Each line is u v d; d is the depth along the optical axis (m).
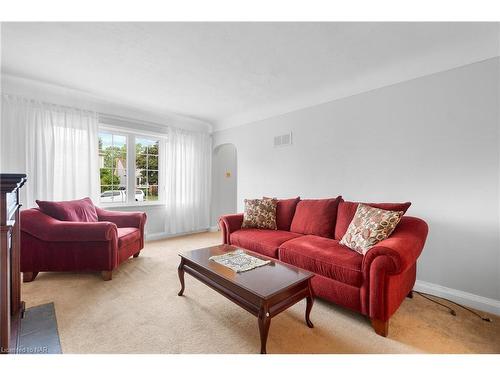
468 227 2.16
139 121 4.16
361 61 2.51
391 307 1.68
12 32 2.05
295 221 2.99
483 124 2.08
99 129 3.85
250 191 4.29
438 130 2.32
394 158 2.60
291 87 3.20
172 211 4.51
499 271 2.02
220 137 4.91
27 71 2.79
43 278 2.60
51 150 3.21
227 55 2.42
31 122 3.08
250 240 2.73
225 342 1.59
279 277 1.66
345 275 1.85
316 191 3.33
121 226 3.27
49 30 2.03
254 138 4.20
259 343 1.59
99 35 2.10
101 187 3.88
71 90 3.33
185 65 2.63
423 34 2.05
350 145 2.97
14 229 1.77
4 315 1.26
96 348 1.52
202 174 4.98
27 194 3.03
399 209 2.18
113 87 3.25
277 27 1.98
